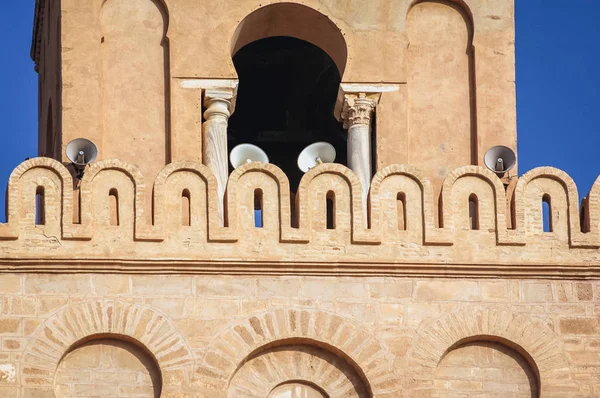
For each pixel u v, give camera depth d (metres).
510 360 36.00
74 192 36.41
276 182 36.19
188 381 35.12
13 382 34.78
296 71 44.91
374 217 36.22
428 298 36.00
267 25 39.25
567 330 36.03
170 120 38.12
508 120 38.59
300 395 35.56
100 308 35.25
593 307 36.19
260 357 35.56
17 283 35.19
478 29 38.94
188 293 35.53
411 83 38.75
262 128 45.16
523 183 36.66
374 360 35.56
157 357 35.12
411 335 35.78
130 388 35.12
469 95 38.81
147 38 38.47
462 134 38.62
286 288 35.78
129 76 38.28
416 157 38.47
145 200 35.81
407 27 39.00
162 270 35.53
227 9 38.62
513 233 36.38
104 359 35.19
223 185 37.94
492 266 36.16
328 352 35.72
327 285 35.84
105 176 35.81
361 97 38.56
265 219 36.03
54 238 35.41
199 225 35.84
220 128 38.16
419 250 36.16
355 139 38.38
